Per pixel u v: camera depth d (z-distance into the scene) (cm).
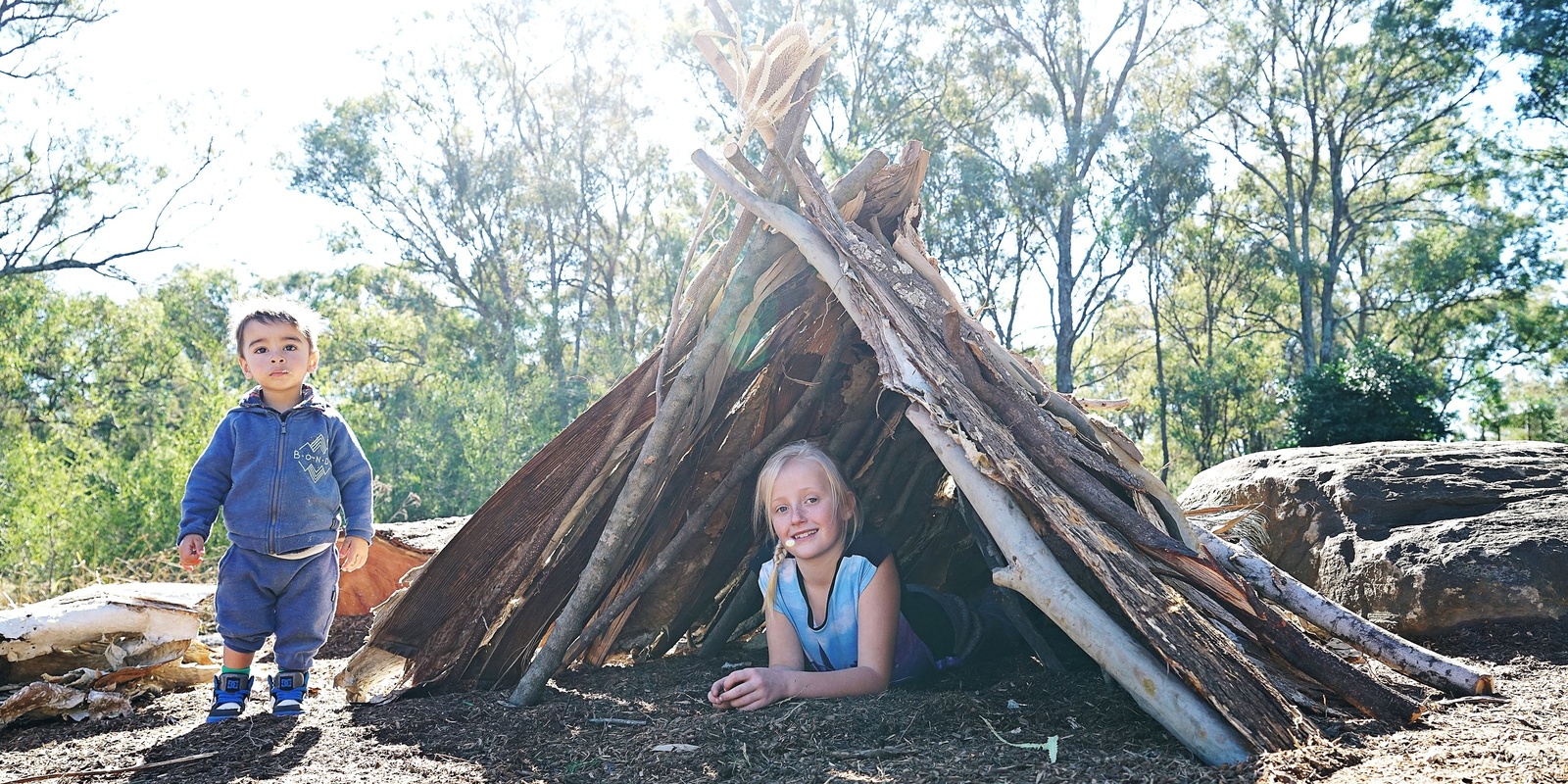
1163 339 4216
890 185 362
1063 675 323
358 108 3369
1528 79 3177
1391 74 3416
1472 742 228
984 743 253
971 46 3212
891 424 414
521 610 361
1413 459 505
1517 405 4041
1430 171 3597
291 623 334
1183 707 236
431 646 355
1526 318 3625
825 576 330
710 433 388
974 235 3216
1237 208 3950
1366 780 201
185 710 344
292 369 345
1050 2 3278
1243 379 3412
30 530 923
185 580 831
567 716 306
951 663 357
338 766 260
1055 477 290
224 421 345
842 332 382
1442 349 3838
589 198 3566
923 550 450
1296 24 3481
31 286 2972
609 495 364
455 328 3600
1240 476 567
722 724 276
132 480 1017
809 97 358
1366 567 452
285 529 334
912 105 3209
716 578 432
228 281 3634
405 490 1595
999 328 3334
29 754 288
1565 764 203
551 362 3272
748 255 354
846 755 247
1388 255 3916
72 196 2414
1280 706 238
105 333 3194
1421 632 415
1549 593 399
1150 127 3303
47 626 349
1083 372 4225
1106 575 255
